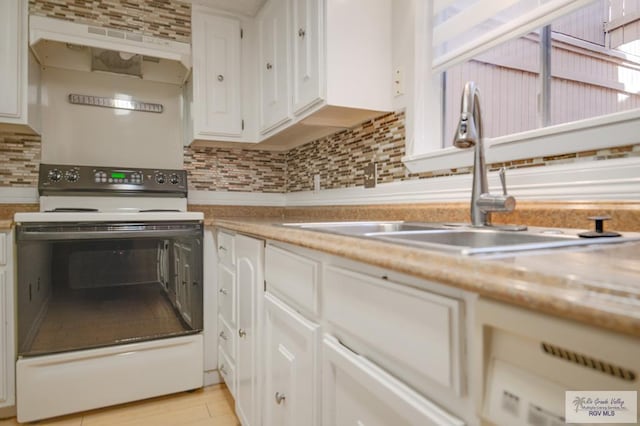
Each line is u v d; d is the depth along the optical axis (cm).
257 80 229
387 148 162
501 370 41
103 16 215
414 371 55
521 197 109
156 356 182
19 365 157
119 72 226
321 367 83
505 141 114
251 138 235
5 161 203
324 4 148
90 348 170
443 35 144
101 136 227
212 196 251
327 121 177
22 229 159
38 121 207
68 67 218
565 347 34
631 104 106
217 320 197
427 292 52
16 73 183
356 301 68
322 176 217
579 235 77
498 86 138
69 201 207
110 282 174
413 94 148
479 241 96
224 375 181
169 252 186
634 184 85
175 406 179
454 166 130
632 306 29
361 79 153
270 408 116
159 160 240
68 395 165
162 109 242
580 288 34
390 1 159
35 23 184
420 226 119
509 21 121
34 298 162
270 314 115
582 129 94
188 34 235
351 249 65
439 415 49
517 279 38
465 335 46
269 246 116
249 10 231
